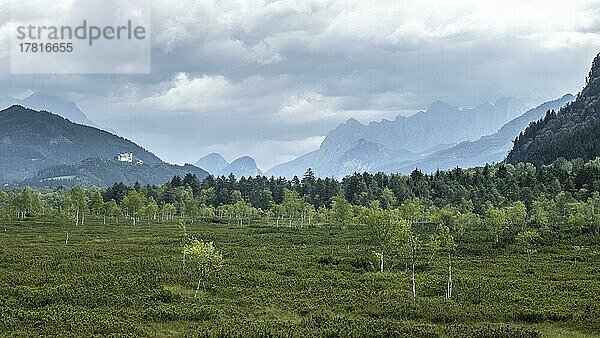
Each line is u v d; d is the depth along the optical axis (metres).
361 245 111.19
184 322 46.31
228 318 47.91
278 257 91.94
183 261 78.31
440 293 62.59
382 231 76.88
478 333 43.56
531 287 65.50
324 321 46.78
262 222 180.12
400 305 54.06
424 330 44.25
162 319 46.69
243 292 60.06
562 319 49.28
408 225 72.56
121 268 74.25
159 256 89.56
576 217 125.75
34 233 126.25
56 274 67.81
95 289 58.22
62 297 53.56
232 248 105.00
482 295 60.09
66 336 39.69
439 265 85.50
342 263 85.75
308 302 55.53
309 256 93.44
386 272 78.25
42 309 48.62
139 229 146.25
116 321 44.66
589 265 86.19
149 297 55.19
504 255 98.31
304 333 42.47
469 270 80.50
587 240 113.25
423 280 70.88
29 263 77.19
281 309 52.25
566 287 65.75
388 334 43.00
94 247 100.50
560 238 115.94
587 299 57.81
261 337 41.16
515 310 51.72
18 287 58.22
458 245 107.62
